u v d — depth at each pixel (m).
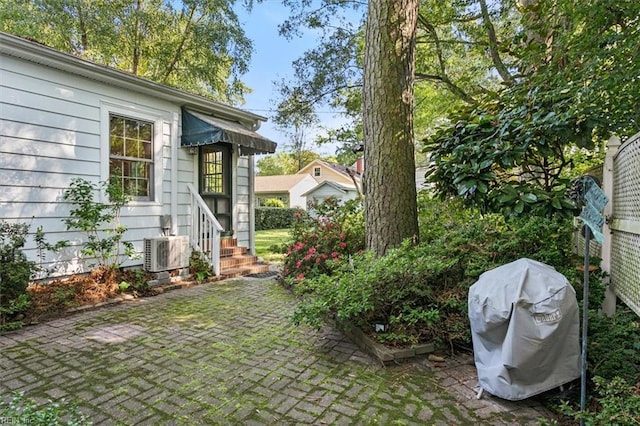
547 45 3.80
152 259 5.25
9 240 3.92
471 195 3.11
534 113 3.09
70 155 4.72
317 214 6.30
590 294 2.76
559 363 2.04
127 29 10.55
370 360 2.75
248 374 2.53
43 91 4.46
